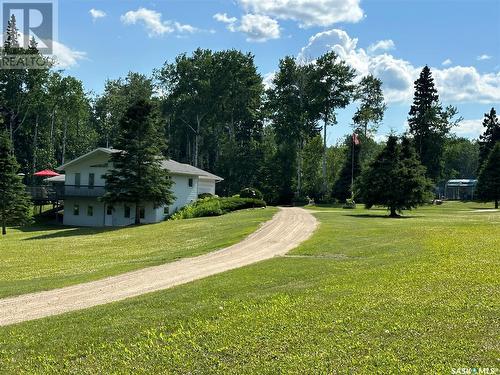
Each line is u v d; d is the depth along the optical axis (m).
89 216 48.31
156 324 9.30
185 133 78.31
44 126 73.19
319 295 10.57
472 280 10.98
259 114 76.19
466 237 20.28
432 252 16.09
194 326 8.98
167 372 6.87
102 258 23.06
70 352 8.13
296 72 64.81
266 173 67.44
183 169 50.62
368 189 38.62
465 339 7.07
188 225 34.66
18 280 17.56
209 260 19.03
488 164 59.94
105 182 46.19
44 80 65.75
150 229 34.78
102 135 88.00
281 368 6.57
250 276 13.96
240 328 8.54
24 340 8.96
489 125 84.44
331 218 34.19
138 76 87.56
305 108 64.75
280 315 9.10
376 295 10.09
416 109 74.31
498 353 6.50
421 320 8.08
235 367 6.80
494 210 49.50
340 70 63.66
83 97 75.94
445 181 116.31
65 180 49.38
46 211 54.25
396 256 16.06
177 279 15.28
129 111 39.62
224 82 70.19
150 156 39.75
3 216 41.00
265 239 24.36
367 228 26.70
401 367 6.23
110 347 8.20
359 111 76.69
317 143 70.69
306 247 20.50
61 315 10.87
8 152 42.22
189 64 71.00
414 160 39.25
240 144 76.56
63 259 23.45
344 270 14.16
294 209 45.56
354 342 7.28
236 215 39.97
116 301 12.24
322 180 68.19
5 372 7.40
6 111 65.19
